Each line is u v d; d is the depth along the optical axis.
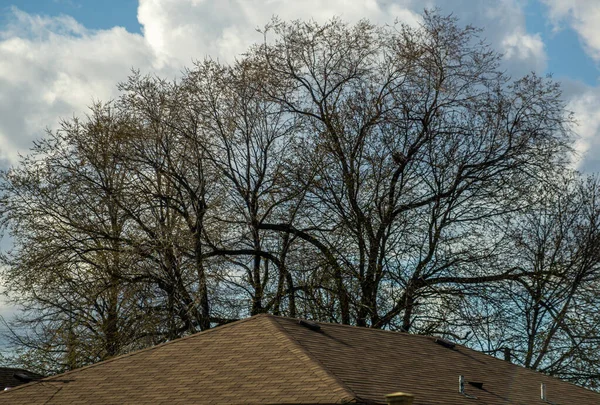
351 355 18.38
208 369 17.33
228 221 32.72
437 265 32.44
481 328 31.33
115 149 32.00
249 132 33.94
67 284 31.23
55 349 31.22
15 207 32.03
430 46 33.12
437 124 33.25
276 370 16.39
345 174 32.97
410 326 32.25
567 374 32.91
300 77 34.97
